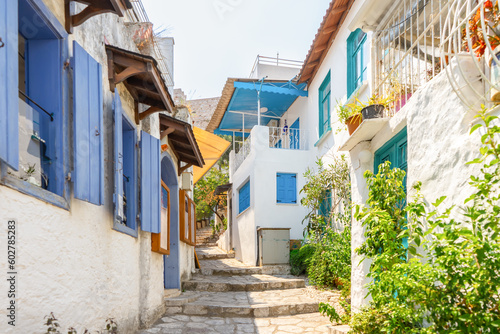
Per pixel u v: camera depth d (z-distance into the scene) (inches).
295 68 641.6
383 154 232.8
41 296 120.5
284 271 442.6
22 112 129.7
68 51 145.3
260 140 517.3
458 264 117.2
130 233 214.5
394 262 164.4
